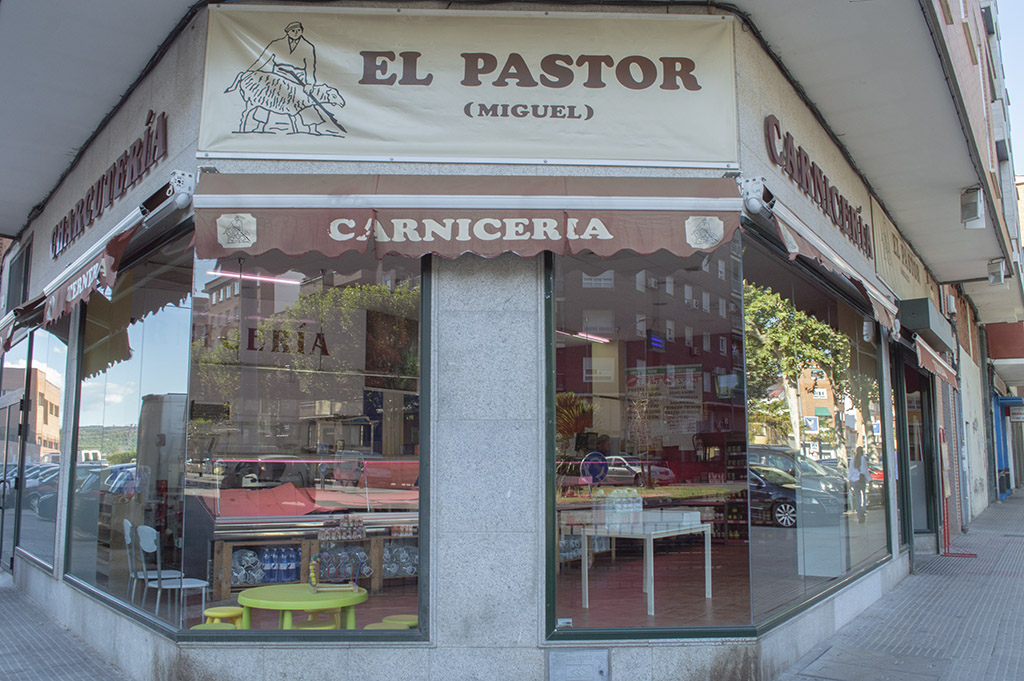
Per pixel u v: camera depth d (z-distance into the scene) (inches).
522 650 196.1
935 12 229.5
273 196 193.6
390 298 219.1
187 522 231.0
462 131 212.5
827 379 307.7
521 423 203.2
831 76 265.9
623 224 195.0
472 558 198.7
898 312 398.6
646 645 197.8
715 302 226.7
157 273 262.7
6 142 314.7
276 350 243.9
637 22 219.6
